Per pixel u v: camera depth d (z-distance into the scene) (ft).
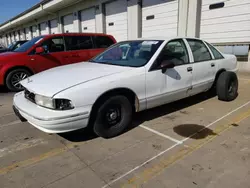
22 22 87.15
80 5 50.85
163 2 32.91
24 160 8.67
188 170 7.70
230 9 25.89
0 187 7.08
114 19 42.65
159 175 7.48
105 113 9.73
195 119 12.36
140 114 13.30
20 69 19.45
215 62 14.71
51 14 65.62
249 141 9.66
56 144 9.92
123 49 13.07
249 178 7.21
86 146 9.64
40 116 8.43
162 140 9.98
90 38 22.89
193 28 29.32
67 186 7.07
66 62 21.24
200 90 14.08
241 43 25.58
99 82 9.23
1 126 12.13
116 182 7.21
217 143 9.55
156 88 11.17
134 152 9.01
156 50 11.48
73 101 8.55
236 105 14.60
